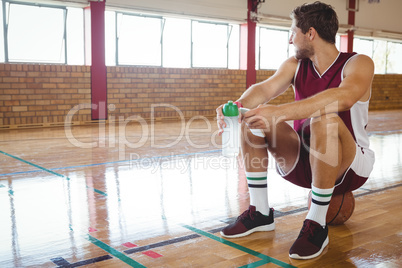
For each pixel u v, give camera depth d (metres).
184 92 8.16
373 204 2.21
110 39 7.39
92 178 2.90
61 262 1.47
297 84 1.68
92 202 2.29
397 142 4.88
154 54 7.99
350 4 10.57
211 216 2.02
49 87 6.54
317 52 1.58
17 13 6.34
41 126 6.51
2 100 6.14
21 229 1.83
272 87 1.70
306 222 1.54
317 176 1.48
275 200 2.31
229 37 9.04
